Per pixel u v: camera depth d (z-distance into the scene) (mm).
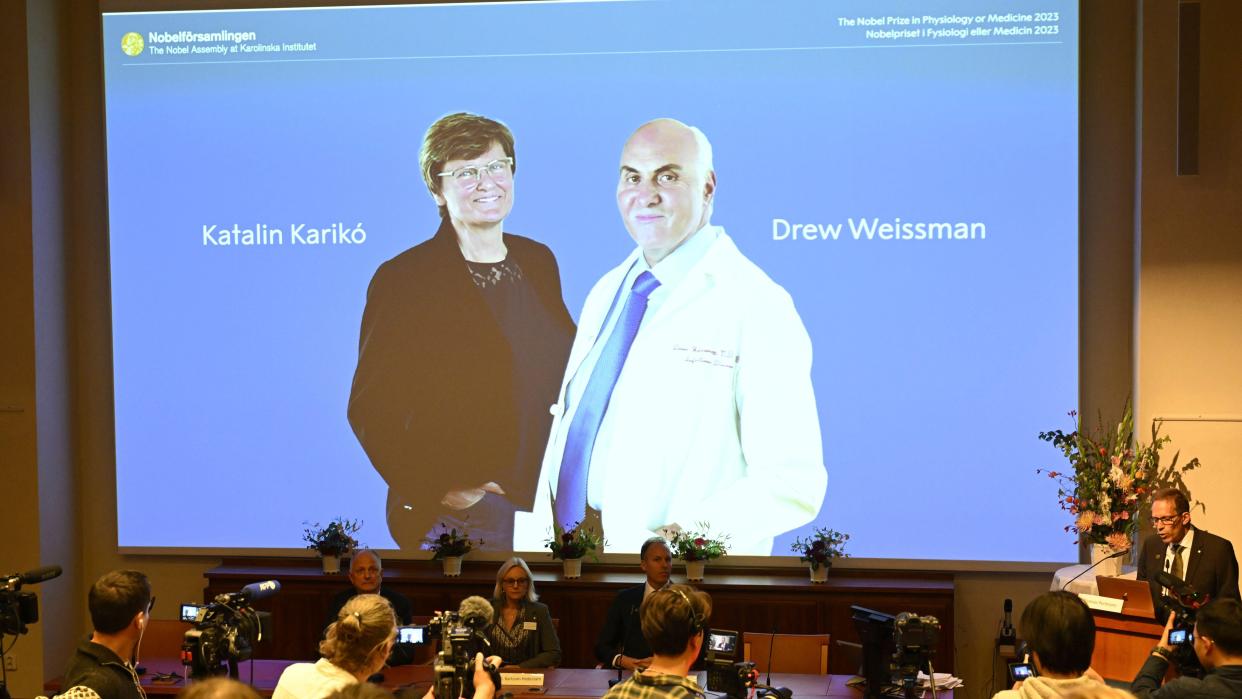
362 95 6785
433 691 2984
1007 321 6359
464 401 6730
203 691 1710
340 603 5500
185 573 7008
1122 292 6363
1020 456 6348
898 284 6445
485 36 6711
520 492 6680
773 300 6531
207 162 6871
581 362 6656
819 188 6500
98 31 7070
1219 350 6078
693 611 2771
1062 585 5832
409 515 6746
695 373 6570
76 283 7082
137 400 6922
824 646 5297
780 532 6496
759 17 6531
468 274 6742
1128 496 5527
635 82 6625
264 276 6859
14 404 6762
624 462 6598
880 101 6449
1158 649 3727
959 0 6379
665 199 6598
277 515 6840
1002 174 6359
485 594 6438
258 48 6828
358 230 6809
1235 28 6066
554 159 6684
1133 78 6320
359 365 6809
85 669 3109
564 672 5066
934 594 6164
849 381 6477
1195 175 6102
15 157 6754
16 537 6770
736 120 6559
